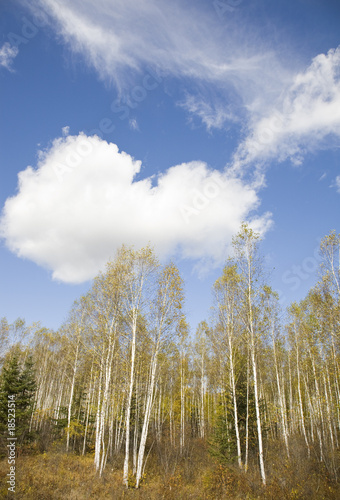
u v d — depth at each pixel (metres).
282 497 15.42
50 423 34.66
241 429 24.77
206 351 39.16
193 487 18.34
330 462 20.19
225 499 16.25
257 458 23.38
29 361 31.23
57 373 41.53
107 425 30.81
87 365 28.61
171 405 37.03
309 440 27.67
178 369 37.81
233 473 18.91
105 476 19.84
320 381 29.67
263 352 21.16
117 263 23.70
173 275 22.36
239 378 25.81
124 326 23.11
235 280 22.89
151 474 21.16
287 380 36.16
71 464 22.53
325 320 23.19
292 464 21.08
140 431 31.55
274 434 34.38
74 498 15.46
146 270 23.08
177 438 33.12
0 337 37.94
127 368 21.20
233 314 24.77
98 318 23.78
